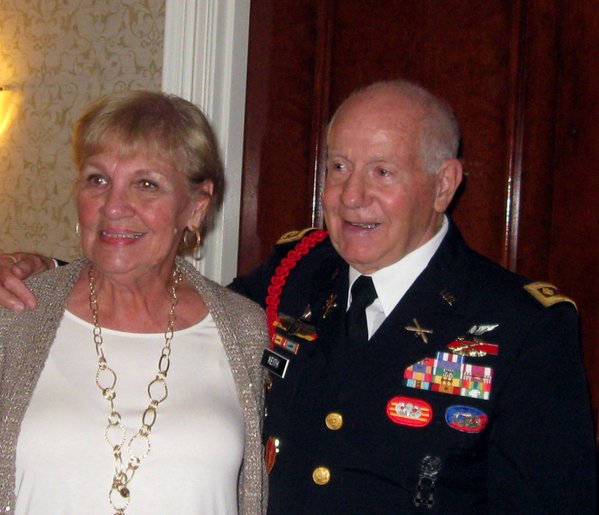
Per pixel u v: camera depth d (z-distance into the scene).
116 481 1.07
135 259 1.14
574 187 1.65
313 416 1.20
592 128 1.62
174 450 1.12
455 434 1.10
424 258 1.23
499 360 1.12
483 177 1.74
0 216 2.11
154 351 1.20
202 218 1.29
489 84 1.73
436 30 1.79
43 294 1.19
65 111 2.01
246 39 1.91
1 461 1.06
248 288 1.46
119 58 1.94
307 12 1.92
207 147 1.20
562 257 1.66
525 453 1.06
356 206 1.14
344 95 1.89
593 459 1.07
